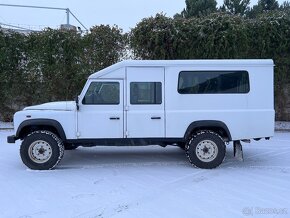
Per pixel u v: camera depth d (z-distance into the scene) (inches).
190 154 300.0
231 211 205.0
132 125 299.1
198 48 509.4
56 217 196.9
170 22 514.3
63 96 547.2
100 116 298.2
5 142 424.2
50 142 296.2
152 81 300.5
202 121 300.2
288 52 522.3
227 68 303.0
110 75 299.0
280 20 516.7
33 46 540.4
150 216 197.9
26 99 552.1
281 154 360.5
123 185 255.0
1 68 539.5
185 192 239.3
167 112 299.9
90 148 389.7
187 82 301.6
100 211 205.3
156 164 319.0
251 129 303.0
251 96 303.4
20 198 228.8
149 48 513.7
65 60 539.8
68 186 253.3
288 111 544.1
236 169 300.4
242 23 515.8
